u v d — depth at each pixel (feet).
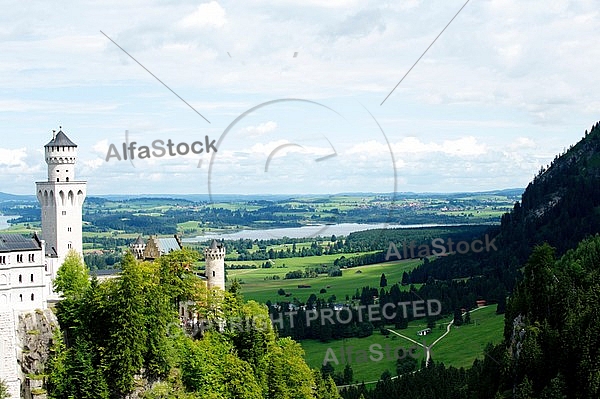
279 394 568.82
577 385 585.63
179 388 525.34
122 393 509.76
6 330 507.30
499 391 629.10
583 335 605.73
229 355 553.64
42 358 516.73
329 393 645.10
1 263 517.96
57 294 585.63
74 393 505.25
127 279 529.45
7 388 500.33
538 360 617.62
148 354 527.40
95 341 526.16
